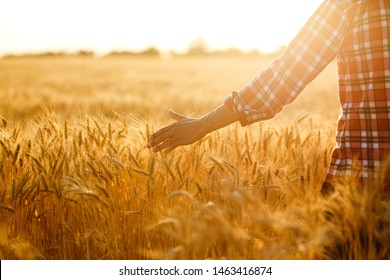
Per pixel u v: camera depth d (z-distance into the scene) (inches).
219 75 1892.2
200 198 145.3
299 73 107.2
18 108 644.7
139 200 153.4
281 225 100.4
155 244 145.2
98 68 2411.4
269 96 111.3
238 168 149.5
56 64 2869.1
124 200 155.3
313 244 103.7
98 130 164.6
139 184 155.9
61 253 142.1
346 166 105.8
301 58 106.4
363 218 100.2
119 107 610.9
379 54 99.2
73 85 1229.7
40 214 146.7
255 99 113.0
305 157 161.3
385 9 99.2
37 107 663.1
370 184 101.0
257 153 169.5
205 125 121.0
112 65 2778.1
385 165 96.0
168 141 126.8
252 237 122.0
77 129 177.0
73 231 149.7
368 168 102.0
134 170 144.9
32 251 139.6
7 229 149.4
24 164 163.8
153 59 4165.8
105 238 141.1
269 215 102.3
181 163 156.5
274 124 205.5
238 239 111.8
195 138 123.1
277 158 166.4
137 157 162.1
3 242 134.9
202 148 164.4
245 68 2492.6
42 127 174.7
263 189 136.7
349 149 104.6
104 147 163.6
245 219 124.1
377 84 99.7
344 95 107.1
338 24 103.0
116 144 167.8
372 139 101.3
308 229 104.5
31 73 1905.8
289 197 132.2
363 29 100.3
